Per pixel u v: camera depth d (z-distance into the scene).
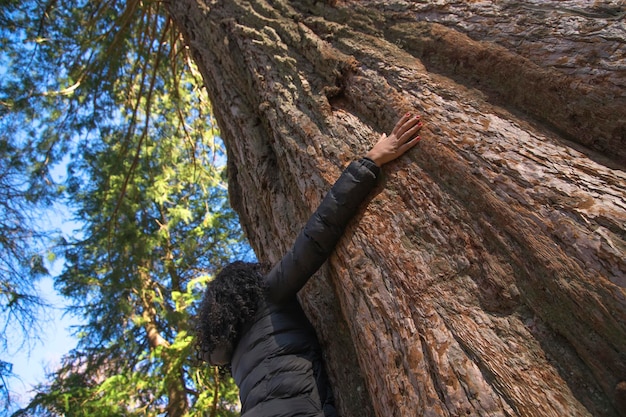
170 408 9.34
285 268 2.37
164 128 9.86
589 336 1.52
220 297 2.43
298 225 2.84
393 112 2.46
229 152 3.95
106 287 10.36
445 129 2.21
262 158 3.28
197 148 10.26
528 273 1.72
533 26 2.29
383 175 2.34
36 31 8.05
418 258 2.01
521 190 1.85
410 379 1.77
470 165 2.03
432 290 1.90
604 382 1.46
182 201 11.66
